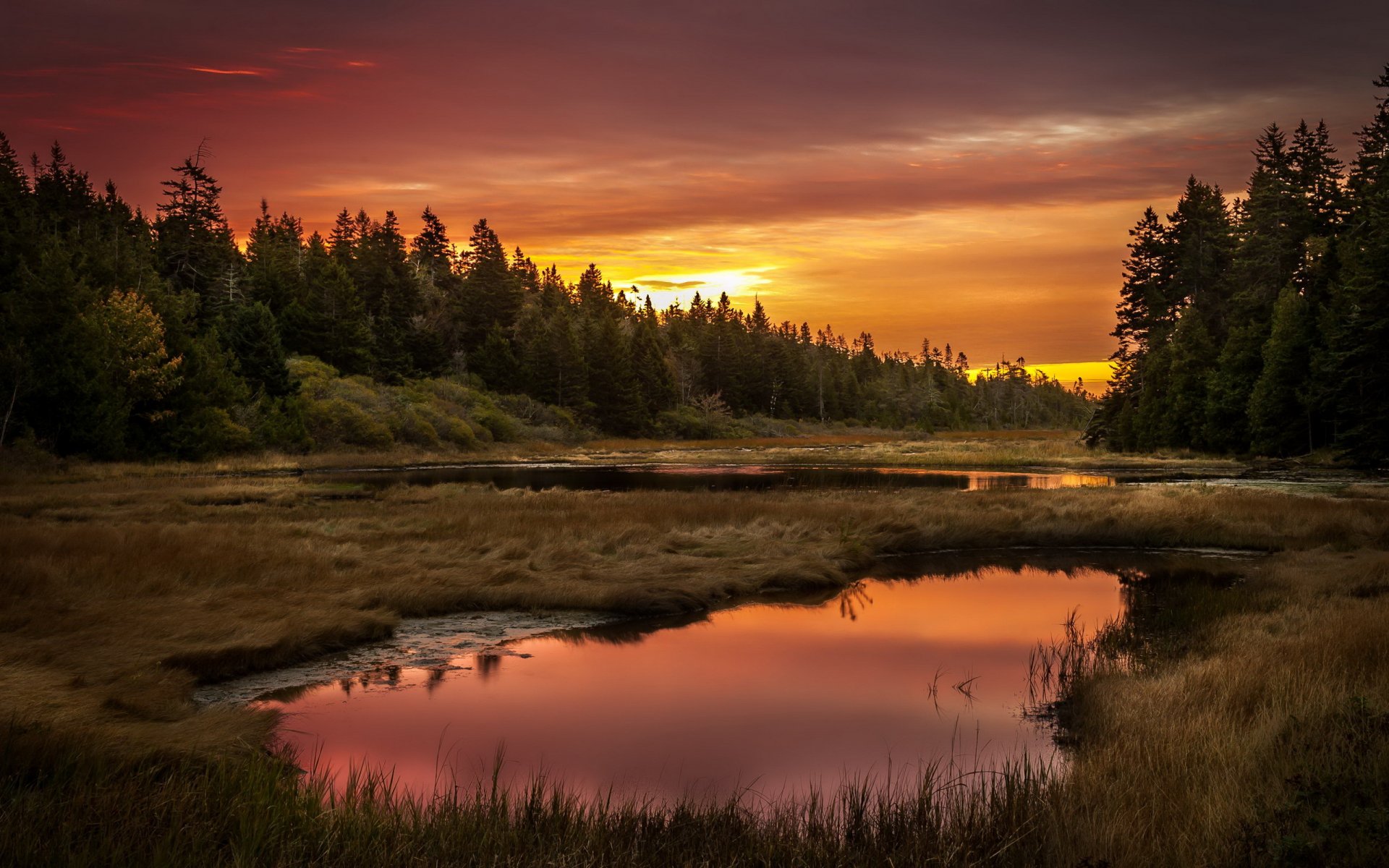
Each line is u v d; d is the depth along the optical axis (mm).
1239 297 58500
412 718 8594
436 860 4734
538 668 10594
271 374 62312
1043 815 5426
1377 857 4309
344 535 19016
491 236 111938
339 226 122750
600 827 5273
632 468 57375
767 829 5465
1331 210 58000
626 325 138625
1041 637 12445
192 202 77750
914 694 9625
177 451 50562
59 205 84500
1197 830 5016
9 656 8602
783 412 145750
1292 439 49719
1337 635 9312
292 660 10578
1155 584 16797
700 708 9023
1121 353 72688
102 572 13016
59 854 4430
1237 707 7469
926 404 171500
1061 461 57500
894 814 5699
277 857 4672
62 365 45031
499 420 84688
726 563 17109
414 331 94125
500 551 17141
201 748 6730
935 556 20766
